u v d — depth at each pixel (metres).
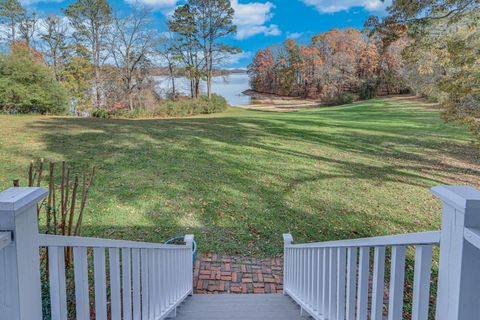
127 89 27.03
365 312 1.91
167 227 5.94
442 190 1.14
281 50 48.31
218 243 5.56
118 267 1.99
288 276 4.04
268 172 8.85
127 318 2.13
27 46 24.25
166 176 8.10
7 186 6.99
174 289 3.33
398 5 8.42
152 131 13.30
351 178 8.73
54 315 1.41
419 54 9.24
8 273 1.08
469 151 12.41
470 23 8.05
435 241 1.20
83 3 24.89
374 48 38.91
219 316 3.41
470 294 1.06
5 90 18.25
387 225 6.32
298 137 13.75
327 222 6.35
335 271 2.40
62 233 3.84
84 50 25.89
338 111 29.17
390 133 15.69
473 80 7.89
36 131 12.23
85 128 13.34
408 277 4.34
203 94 33.88
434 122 19.78
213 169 8.83
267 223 6.25
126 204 6.57
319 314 2.73
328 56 43.03
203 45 32.25
